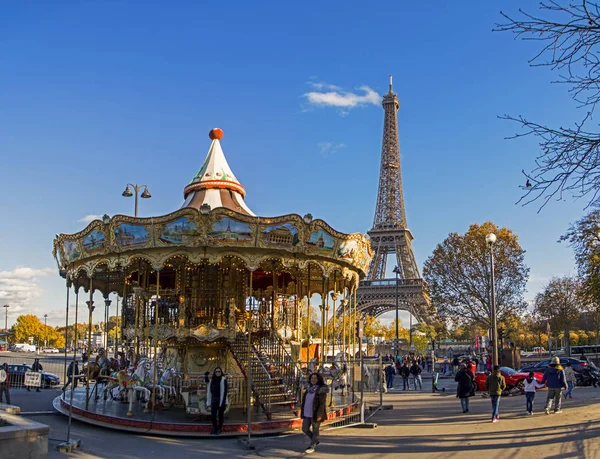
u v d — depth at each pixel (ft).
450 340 368.07
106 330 96.89
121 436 57.52
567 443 53.11
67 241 73.72
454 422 70.03
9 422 45.52
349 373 100.32
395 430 63.10
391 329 507.71
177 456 48.57
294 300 88.94
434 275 220.02
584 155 37.86
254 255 65.77
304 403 51.55
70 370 88.43
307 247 67.36
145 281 81.15
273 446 53.36
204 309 74.64
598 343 268.82
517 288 210.18
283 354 76.18
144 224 64.95
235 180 81.35
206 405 61.77
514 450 50.65
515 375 110.93
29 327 443.73
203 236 63.98
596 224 118.62
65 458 46.98
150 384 68.74
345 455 49.39
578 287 219.41
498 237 211.61
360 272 80.23
